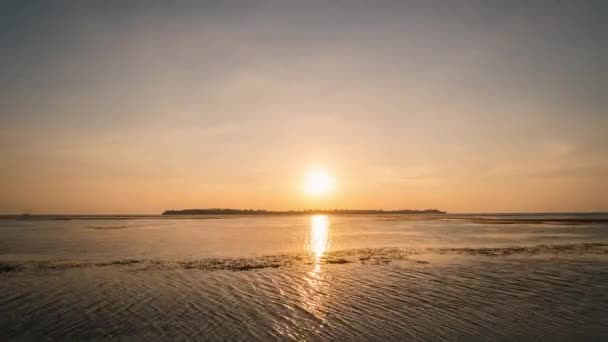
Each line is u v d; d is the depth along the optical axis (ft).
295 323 48.55
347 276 79.56
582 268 85.92
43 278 78.28
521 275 78.07
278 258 108.06
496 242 149.38
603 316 49.85
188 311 54.13
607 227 246.68
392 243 151.12
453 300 58.59
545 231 213.46
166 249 131.64
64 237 186.50
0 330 46.62
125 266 93.76
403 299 59.72
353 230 248.32
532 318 49.39
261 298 61.41
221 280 76.07
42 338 44.09
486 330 45.21
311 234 209.05
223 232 229.66
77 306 57.00
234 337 43.83
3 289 68.28
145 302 59.16
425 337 43.24
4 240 167.63
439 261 99.50
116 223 392.06
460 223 354.33
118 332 45.75
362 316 51.16
